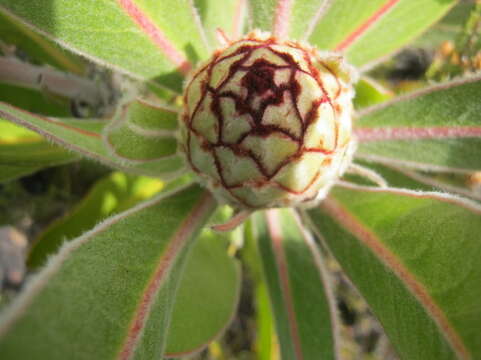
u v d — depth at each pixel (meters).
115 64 0.12
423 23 0.15
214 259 0.17
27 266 0.17
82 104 0.17
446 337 0.10
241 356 0.29
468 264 0.10
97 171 0.19
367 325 0.31
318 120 0.10
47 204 0.20
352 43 0.15
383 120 0.14
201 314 0.15
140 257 0.11
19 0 0.11
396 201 0.12
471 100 0.13
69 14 0.12
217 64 0.10
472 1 0.21
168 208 0.12
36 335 0.08
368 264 0.12
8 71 0.16
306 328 0.14
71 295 0.09
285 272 0.15
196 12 0.13
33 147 0.13
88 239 0.10
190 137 0.11
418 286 0.11
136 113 0.11
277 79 0.10
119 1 0.12
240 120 0.10
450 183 0.19
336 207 0.13
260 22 0.13
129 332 0.09
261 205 0.11
